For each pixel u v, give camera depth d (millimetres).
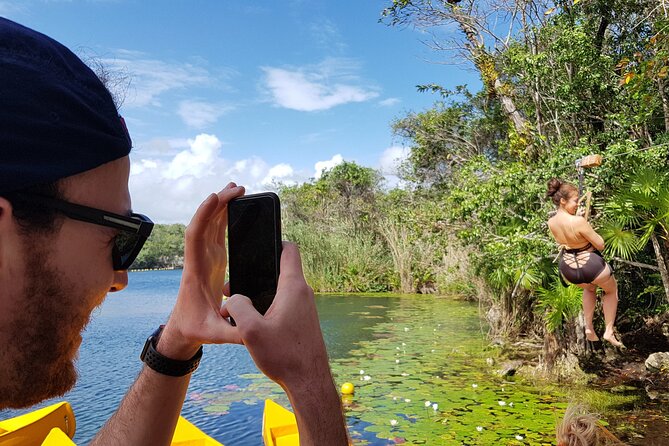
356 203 24812
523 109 10352
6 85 643
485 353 9461
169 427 1089
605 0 8758
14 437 2990
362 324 13250
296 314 807
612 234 7141
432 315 14625
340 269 22000
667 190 6754
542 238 7344
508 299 9797
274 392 7410
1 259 645
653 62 6871
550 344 7969
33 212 653
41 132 653
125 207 769
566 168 7406
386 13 11586
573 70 8828
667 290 7359
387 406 6629
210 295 980
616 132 7926
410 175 17578
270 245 921
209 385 7875
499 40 10719
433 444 5367
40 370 677
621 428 5730
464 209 8328
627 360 8242
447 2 11047
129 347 10766
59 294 682
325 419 781
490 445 5320
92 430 5945
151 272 60844
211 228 990
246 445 5484
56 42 741
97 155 699
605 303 5535
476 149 15055
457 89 12500
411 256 20812
